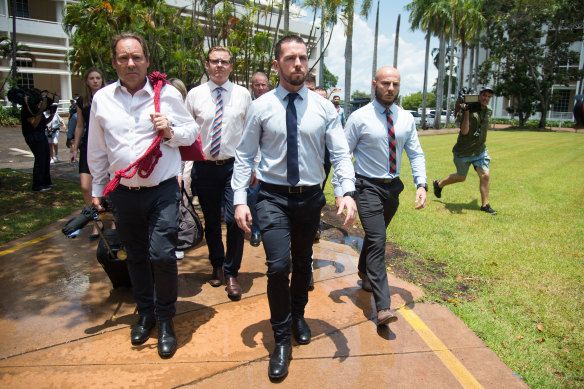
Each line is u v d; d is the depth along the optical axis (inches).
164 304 113.6
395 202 140.4
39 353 112.2
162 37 335.3
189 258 183.6
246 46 311.9
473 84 1862.7
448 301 147.7
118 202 111.1
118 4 304.3
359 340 122.2
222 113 145.1
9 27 1103.6
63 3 1186.6
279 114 105.8
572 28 1599.4
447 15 1477.6
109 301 141.7
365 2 399.2
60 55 1203.2
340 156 111.2
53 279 158.4
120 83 108.7
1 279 157.6
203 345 117.4
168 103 112.3
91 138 110.9
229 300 144.9
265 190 109.8
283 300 105.7
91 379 102.1
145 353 113.2
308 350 117.0
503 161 554.9
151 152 105.6
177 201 114.9
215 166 147.5
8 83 995.9
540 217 262.1
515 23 1572.3
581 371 109.7
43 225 224.5
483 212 274.1
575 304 145.3
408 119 140.6
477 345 120.6
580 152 686.5
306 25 1326.3
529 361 113.5
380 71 134.1
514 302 146.9
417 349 118.2
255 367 108.3
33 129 298.8
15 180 342.0
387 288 127.0
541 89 1642.5
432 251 196.4
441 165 504.7
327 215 270.8
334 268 178.7
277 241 105.3
